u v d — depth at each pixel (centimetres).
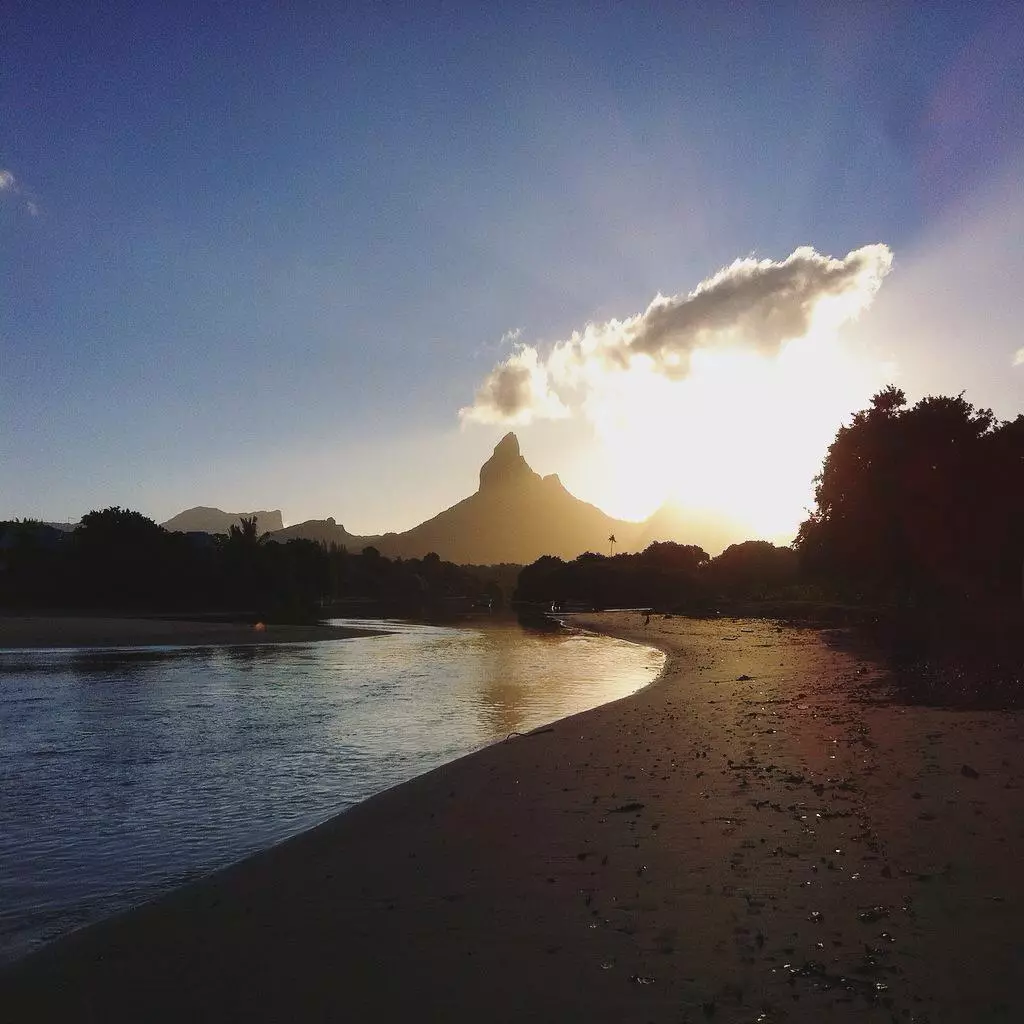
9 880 876
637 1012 489
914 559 5053
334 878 803
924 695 1855
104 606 9650
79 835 1040
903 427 5041
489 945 604
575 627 8194
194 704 2336
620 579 15712
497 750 1500
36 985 593
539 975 548
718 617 8600
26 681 2967
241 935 665
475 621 9519
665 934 600
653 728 1650
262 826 1076
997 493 4781
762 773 1131
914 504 4894
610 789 1106
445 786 1209
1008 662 2325
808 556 5712
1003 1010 468
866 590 7100
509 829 936
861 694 1975
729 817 910
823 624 6103
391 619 9875
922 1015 468
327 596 14562
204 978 586
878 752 1223
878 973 520
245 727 1917
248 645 5003
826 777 1080
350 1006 525
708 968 542
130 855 959
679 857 780
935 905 623
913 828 820
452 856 847
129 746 1670
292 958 609
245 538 11012
